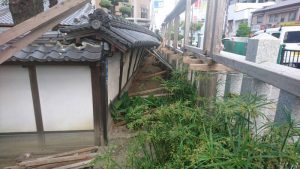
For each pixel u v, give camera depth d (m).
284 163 1.61
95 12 3.90
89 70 4.52
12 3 4.64
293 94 1.59
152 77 8.32
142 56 10.89
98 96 4.68
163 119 2.73
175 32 9.30
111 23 4.61
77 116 4.85
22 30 2.10
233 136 1.98
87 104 4.77
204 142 1.97
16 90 4.54
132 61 7.82
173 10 8.61
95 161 3.04
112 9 13.14
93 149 4.70
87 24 3.87
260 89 2.32
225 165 1.68
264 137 1.83
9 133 4.81
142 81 8.41
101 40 4.00
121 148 3.53
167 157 2.54
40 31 2.27
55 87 4.60
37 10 4.91
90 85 4.64
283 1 22.89
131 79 8.20
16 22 4.76
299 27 12.89
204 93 4.02
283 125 1.72
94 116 4.85
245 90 2.67
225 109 2.15
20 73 4.42
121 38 3.98
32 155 4.89
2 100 4.57
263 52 2.55
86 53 4.13
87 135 4.99
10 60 3.86
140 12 25.45
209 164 1.67
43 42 4.48
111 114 5.46
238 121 2.11
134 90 7.48
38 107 4.69
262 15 24.83
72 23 6.34
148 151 3.00
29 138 4.90
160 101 5.25
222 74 3.53
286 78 1.68
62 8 2.26
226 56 3.24
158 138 2.50
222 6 3.58
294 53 6.95
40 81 4.53
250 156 1.67
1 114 4.67
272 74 1.89
